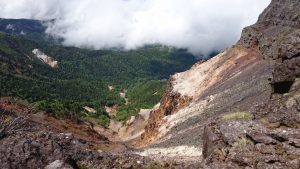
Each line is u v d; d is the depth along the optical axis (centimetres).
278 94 3184
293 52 3155
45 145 2128
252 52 10419
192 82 11481
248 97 6531
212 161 2211
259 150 2120
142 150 5350
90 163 2298
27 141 2075
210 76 10744
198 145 4606
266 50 9325
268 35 10050
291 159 2017
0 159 1947
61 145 2297
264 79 7038
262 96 5928
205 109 7594
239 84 7962
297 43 3192
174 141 5556
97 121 19538
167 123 8531
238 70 9762
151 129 10331
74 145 2409
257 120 2583
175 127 7494
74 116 12950
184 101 10525
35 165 1972
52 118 9950
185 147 4841
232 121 2488
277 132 2208
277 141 2141
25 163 1962
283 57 3231
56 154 2088
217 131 2464
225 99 7462
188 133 5809
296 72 3089
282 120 2444
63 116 11612
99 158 2353
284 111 2522
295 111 2473
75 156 2305
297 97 2645
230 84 8500
